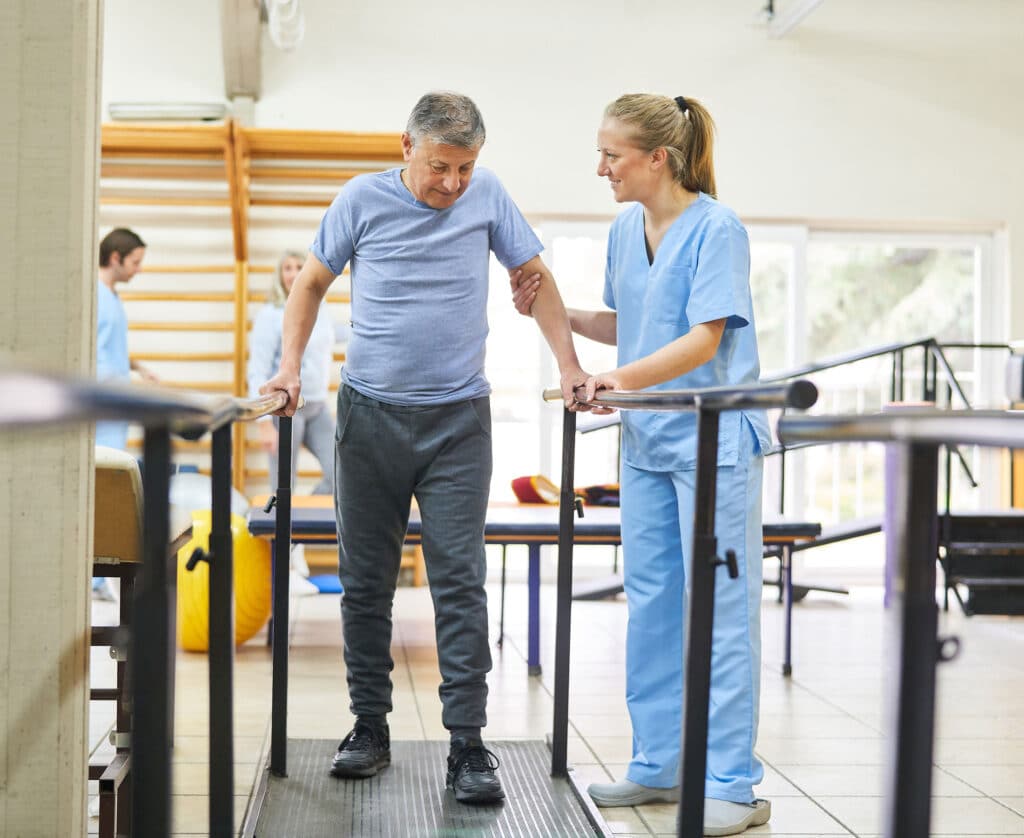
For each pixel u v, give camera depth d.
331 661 4.12
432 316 2.44
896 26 6.72
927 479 0.87
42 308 1.75
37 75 1.75
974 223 6.84
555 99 6.56
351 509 2.51
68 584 1.76
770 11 6.59
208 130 6.01
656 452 2.42
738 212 6.67
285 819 2.24
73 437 1.76
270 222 6.46
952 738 3.23
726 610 2.41
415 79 6.47
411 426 2.46
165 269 6.29
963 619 5.36
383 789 2.45
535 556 4.05
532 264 2.55
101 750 2.87
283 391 2.44
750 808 2.41
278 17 5.32
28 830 1.75
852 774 2.86
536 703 3.58
